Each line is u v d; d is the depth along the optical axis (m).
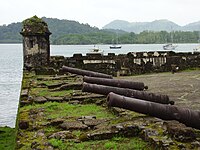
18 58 106.38
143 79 16.98
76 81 12.98
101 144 6.16
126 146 6.02
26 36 17.45
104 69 19.14
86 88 9.24
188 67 20.69
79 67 18.69
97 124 7.22
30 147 5.92
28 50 17.47
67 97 10.34
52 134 6.58
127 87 10.72
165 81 15.82
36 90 11.74
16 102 31.56
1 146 11.74
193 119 6.58
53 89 11.82
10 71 61.09
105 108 9.19
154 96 8.70
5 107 29.25
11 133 14.15
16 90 38.44
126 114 7.85
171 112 6.79
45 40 17.67
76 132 6.81
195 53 20.84
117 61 19.34
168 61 20.39
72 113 8.56
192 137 5.90
